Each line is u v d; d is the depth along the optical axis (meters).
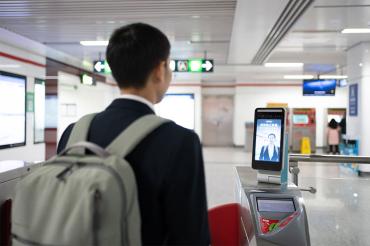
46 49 7.71
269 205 1.88
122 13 5.01
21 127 7.23
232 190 6.66
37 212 0.92
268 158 2.07
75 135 1.10
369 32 6.75
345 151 8.64
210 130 17.12
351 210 2.31
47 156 9.01
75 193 0.88
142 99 1.09
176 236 0.96
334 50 8.70
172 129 1.02
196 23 5.57
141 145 1.00
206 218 1.04
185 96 16.30
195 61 8.34
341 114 15.89
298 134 15.08
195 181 0.99
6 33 6.14
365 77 7.81
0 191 1.75
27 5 4.65
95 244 0.85
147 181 0.97
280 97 16.22
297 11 4.73
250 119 16.38
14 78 7.00
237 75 14.12
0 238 1.77
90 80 11.20
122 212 0.88
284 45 8.08
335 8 5.22
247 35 6.23
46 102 8.78
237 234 2.37
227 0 4.45
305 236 1.81
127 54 1.05
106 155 0.96
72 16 5.14
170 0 4.44
